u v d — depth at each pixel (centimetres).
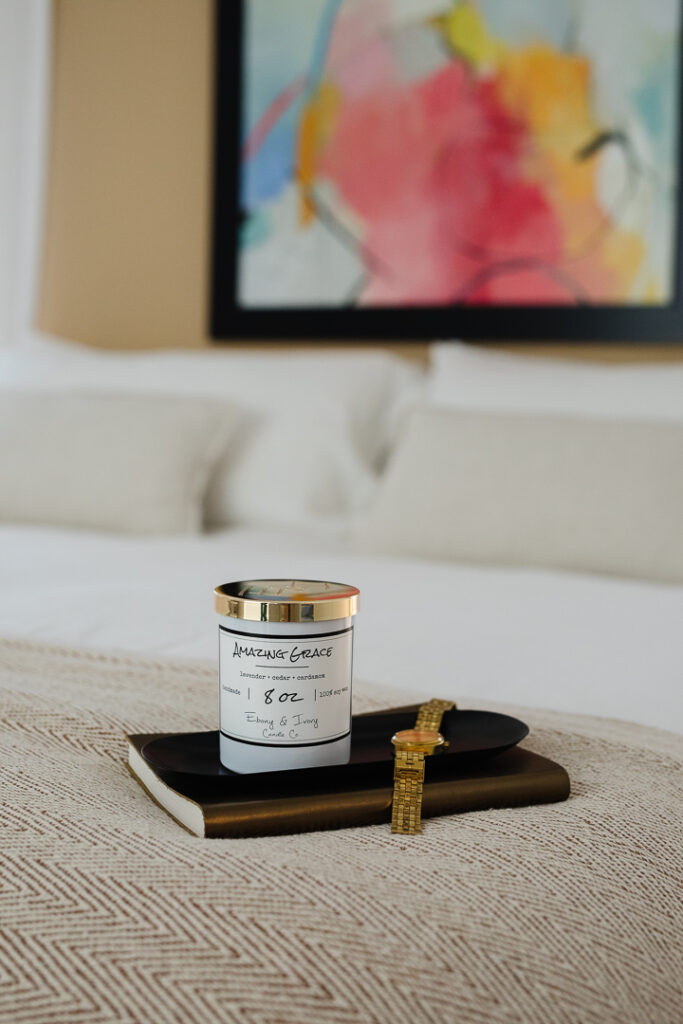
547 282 235
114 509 191
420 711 70
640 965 50
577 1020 45
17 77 269
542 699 92
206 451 201
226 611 60
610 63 228
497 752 64
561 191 233
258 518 209
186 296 268
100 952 43
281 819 57
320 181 251
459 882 51
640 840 59
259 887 48
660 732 81
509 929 48
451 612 125
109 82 273
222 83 258
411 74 243
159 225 270
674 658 105
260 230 257
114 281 275
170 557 162
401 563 161
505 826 58
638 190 227
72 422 200
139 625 116
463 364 210
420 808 58
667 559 154
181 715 77
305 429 212
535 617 123
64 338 281
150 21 268
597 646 110
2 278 270
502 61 235
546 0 231
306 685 60
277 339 256
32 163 272
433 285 243
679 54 223
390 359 229
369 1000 42
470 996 44
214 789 59
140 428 197
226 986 42
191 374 225
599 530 158
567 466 165
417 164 243
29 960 43
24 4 269
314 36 250
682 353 227
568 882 53
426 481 173
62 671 92
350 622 62
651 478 160
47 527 196
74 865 50
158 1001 41
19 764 65
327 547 191
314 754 60
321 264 252
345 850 54
